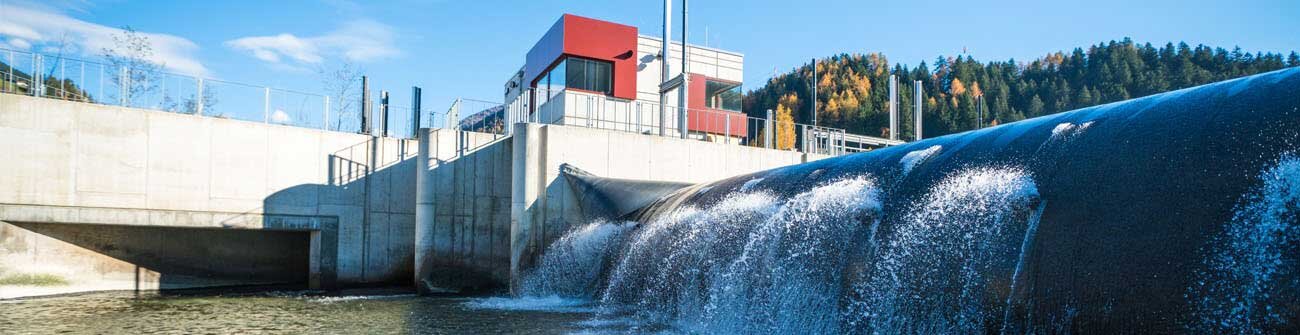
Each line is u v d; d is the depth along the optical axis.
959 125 137.75
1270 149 7.66
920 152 14.02
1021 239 9.47
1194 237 7.60
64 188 24.84
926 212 11.42
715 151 30.47
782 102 153.50
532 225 24.95
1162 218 8.06
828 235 13.24
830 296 12.51
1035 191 9.93
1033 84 161.62
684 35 34.09
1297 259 6.67
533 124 25.42
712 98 41.53
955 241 10.55
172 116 26.61
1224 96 9.24
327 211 28.88
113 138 25.64
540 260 24.88
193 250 29.06
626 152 27.38
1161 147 9.02
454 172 27.47
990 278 9.60
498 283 27.73
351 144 29.53
